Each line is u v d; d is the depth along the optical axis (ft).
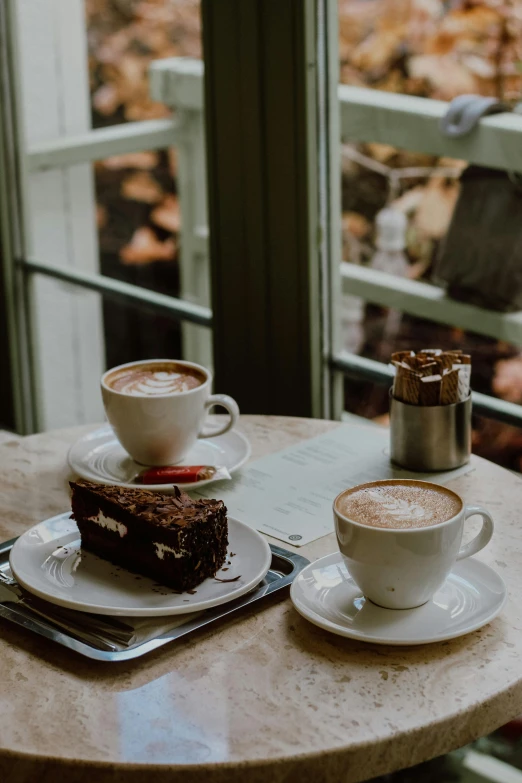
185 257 6.59
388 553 2.80
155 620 2.90
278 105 5.24
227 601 2.95
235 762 2.38
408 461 4.00
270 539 3.46
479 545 3.08
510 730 4.34
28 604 3.02
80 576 3.15
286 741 2.45
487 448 5.41
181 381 4.08
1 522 3.59
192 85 6.12
